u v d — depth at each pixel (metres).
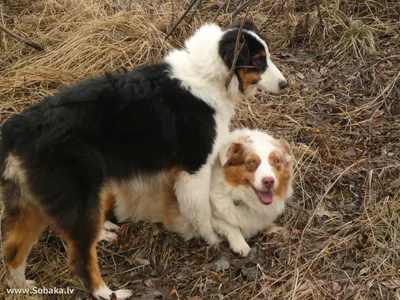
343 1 3.41
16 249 2.20
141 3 3.31
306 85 3.00
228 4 3.35
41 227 2.23
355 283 2.22
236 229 2.40
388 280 2.21
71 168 2.14
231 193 2.37
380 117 2.83
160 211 2.45
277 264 2.33
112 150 2.22
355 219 2.42
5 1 3.40
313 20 3.30
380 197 2.50
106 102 2.22
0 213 2.38
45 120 2.15
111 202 2.46
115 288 2.28
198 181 2.33
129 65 2.96
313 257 2.31
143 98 2.26
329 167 2.63
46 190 2.13
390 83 2.94
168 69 2.32
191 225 2.42
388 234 2.37
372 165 2.62
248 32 2.34
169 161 2.31
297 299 2.18
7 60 3.06
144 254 2.40
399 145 2.69
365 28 3.22
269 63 2.38
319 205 2.49
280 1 3.42
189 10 3.12
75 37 3.06
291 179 2.41
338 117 2.84
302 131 2.79
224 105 2.36
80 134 2.17
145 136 2.26
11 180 2.14
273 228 2.45
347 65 3.11
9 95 2.82
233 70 2.29
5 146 2.14
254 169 2.31
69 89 2.24
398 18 3.33
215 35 2.35
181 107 2.29
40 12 3.32
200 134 2.31
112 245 2.43
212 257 2.37
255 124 2.82
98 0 3.34
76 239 2.17
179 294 2.25
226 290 2.25
